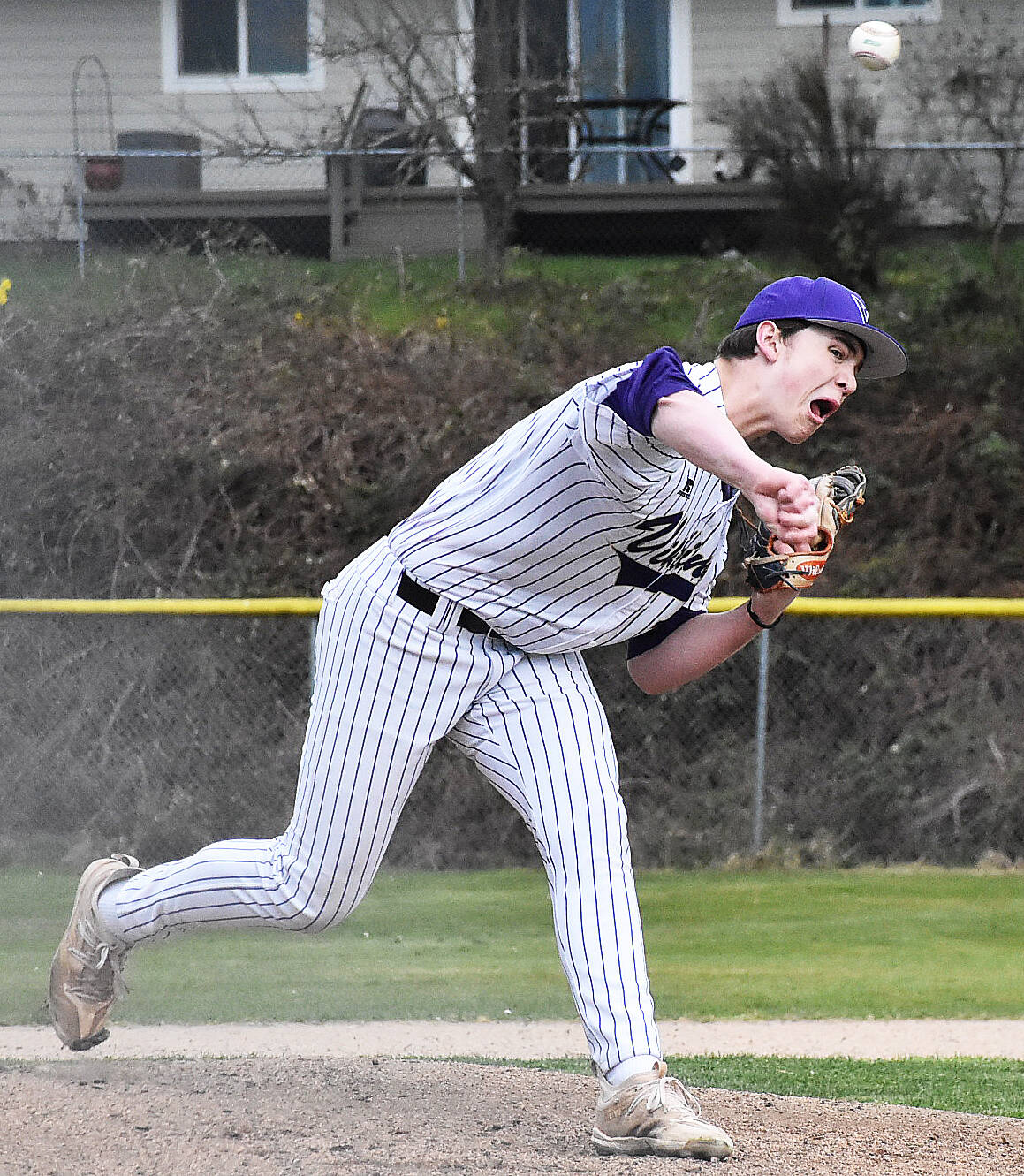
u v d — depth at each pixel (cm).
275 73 6481
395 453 4000
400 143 6025
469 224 5791
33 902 2794
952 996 2159
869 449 4106
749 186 5684
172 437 3922
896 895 2973
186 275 4562
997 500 4038
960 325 4450
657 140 6394
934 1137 1238
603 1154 1130
